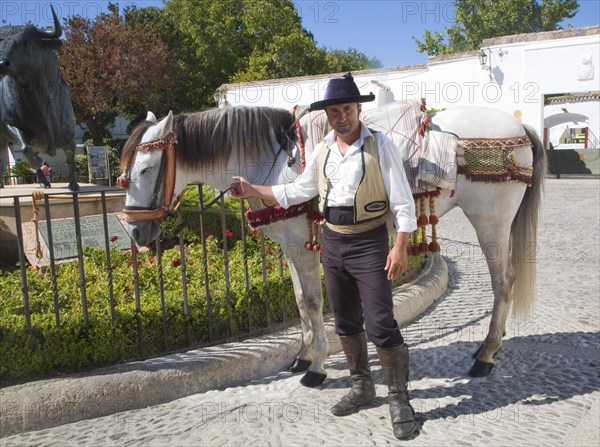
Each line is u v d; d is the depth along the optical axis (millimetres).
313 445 2770
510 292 3697
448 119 3598
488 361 3572
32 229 5594
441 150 3371
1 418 2914
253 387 3500
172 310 3734
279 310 4289
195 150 3354
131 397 3189
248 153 3398
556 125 21078
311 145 3283
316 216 3215
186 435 2900
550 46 16750
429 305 5207
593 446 2625
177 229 3686
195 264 5156
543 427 2869
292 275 3582
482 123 3584
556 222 9680
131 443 2828
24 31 6113
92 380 3150
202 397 3342
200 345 3803
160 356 3605
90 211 6410
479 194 3539
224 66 28531
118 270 5004
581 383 3381
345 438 2828
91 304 3930
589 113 19859
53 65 6625
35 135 6715
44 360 3256
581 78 16547
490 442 2738
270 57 26453
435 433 2852
